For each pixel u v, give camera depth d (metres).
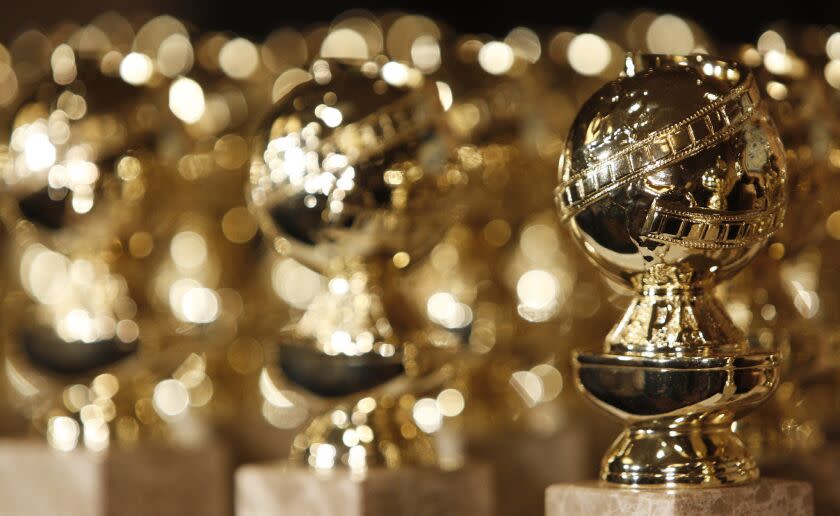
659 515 0.71
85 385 1.20
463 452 1.21
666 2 1.83
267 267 1.52
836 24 1.64
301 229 0.94
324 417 0.98
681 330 0.74
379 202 0.93
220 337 1.41
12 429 1.39
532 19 2.07
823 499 0.92
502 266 1.34
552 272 1.36
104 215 1.14
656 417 0.73
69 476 1.11
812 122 0.88
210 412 1.35
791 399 0.95
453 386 1.27
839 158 0.89
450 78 1.26
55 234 1.16
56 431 1.18
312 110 0.93
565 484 0.77
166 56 1.51
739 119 0.71
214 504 1.17
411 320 0.99
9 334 1.42
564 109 1.32
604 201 0.72
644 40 1.58
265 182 0.94
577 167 0.73
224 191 1.44
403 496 0.91
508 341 1.31
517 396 1.29
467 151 1.17
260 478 0.93
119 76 1.16
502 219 1.32
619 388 0.73
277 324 1.48
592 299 1.36
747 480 0.74
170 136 1.18
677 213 0.70
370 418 0.96
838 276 1.04
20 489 1.13
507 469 1.21
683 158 0.70
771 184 0.72
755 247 0.73
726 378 0.72
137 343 1.20
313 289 1.52
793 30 1.30
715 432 0.75
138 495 1.12
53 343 1.20
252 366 1.43
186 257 1.46
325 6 2.29
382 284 0.98
